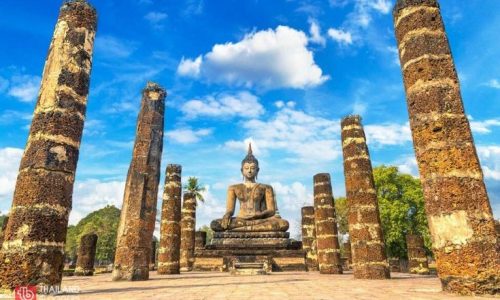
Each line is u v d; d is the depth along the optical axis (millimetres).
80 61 9320
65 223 8320
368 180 14625
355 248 14055
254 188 26344
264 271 17906
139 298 6941
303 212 29312
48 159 8297
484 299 6621
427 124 8516
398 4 9766
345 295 7277
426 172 8375
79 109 9078
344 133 15562
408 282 11273
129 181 14484
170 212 20719
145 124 15258
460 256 7457
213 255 22797
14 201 8102
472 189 7832
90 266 24188
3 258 7617
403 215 37812
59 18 9570
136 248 13586
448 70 8805
